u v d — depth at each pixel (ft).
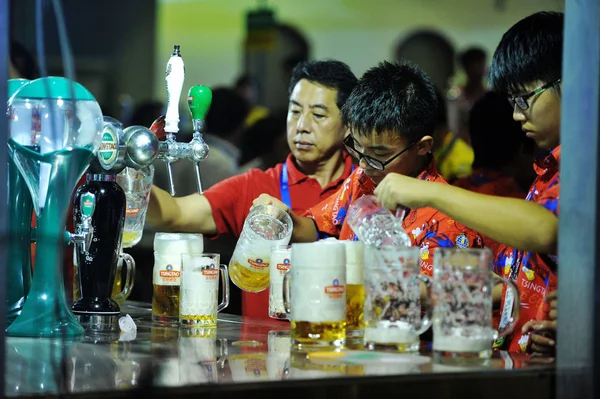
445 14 33.14
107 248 6.86
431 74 33.35
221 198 9.91
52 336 6.30
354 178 8.58
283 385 4.65
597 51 5.02
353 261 6.23
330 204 8.74
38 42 5.86
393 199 5.81
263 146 16.42
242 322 7.57
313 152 9.96
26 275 6.84
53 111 5.99
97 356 5.56
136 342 6.21
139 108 16.21
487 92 11.30
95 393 4.39
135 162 6.86
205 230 9.88
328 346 5.75
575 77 5.11
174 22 32.01
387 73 7.50
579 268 5.09
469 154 13.88
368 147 7.45
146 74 30.76
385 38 33.58
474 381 4.92
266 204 7.79
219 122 16.62
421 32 33.45
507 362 5.35
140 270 15.07
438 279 5.27
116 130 6.72
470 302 5.20
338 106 9.93
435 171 7.66
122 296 7.89
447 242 7.04
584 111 5.07
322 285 5.70
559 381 5.07
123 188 7.56
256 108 24.36
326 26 33.55
